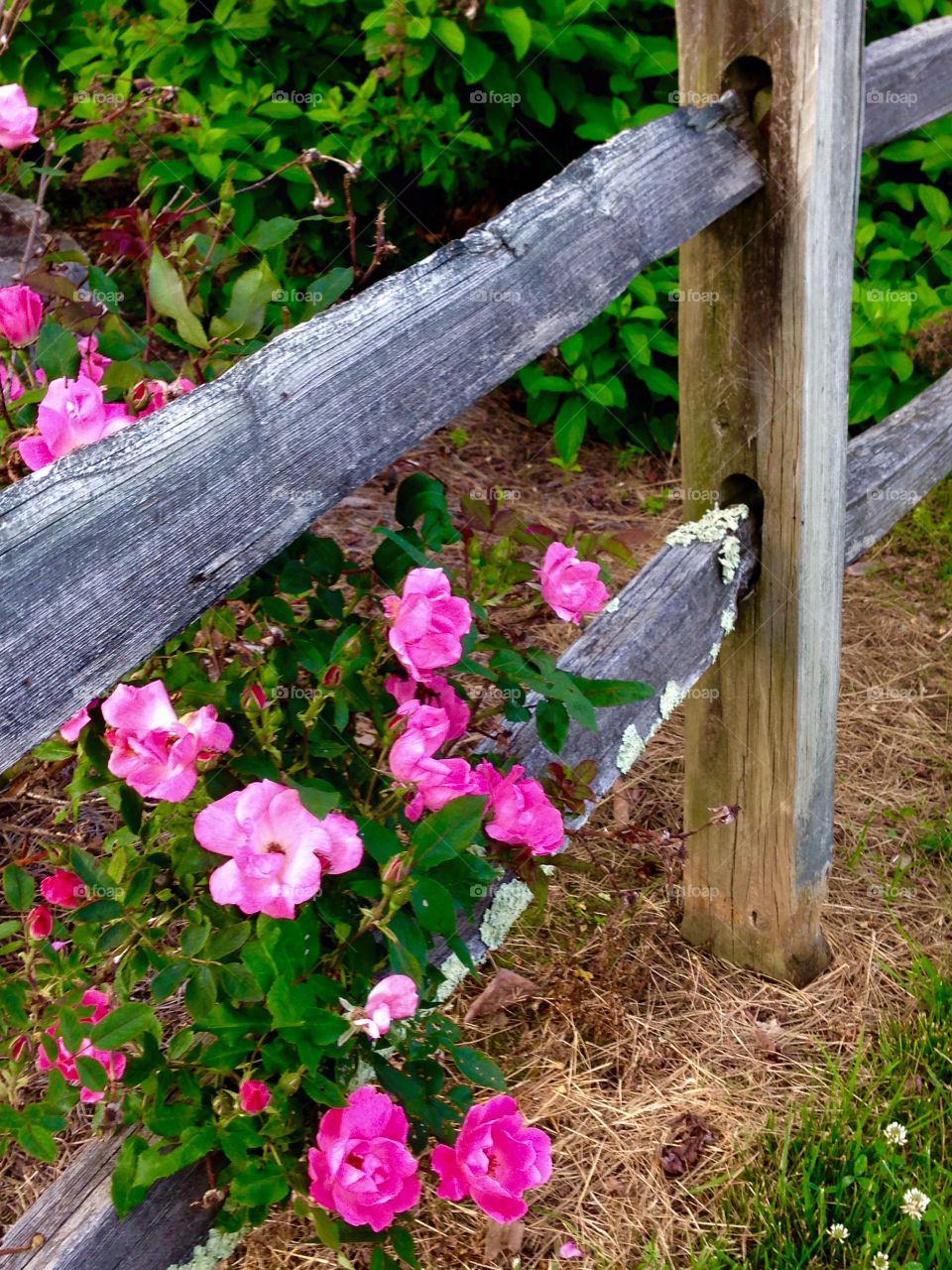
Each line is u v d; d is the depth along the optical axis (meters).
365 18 3.45
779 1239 1.79
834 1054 2.17
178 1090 1.24
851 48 1.81
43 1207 1.20
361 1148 1.17
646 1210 1.86
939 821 2.73
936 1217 1.81
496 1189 1.27
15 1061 1.21
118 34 3.20
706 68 1.81
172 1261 1.23
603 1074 2.10
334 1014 1.15
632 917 2.35
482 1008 2.18
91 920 1.21
